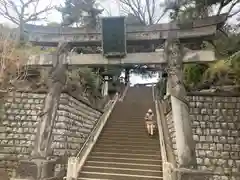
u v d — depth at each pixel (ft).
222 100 36.06
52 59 28.76
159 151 37.24
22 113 38.55
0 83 33.24
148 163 34.27
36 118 38.04
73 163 30.76
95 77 67.56
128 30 28.07
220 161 33.45
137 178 30.78
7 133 37.91
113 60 27.91
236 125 34.81
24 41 36.73
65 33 29.27
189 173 21.68
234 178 32.50
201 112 35.86
